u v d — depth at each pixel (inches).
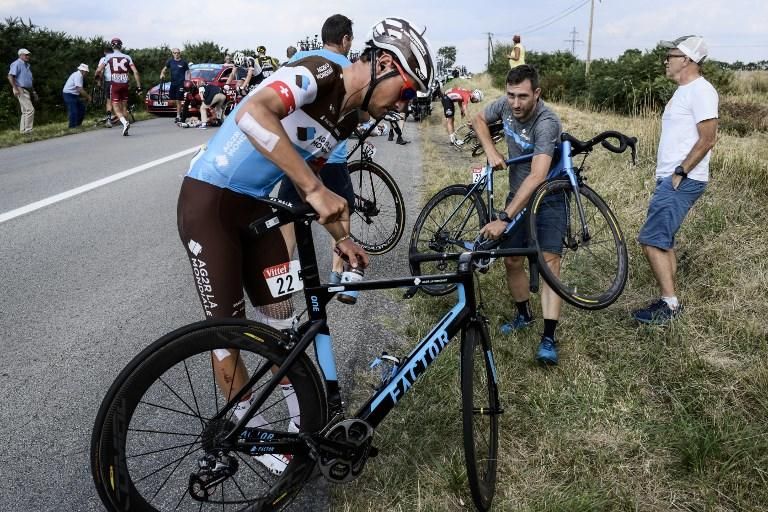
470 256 96.3
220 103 583.8
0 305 161.6
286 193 151.6
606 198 235.0
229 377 89.4
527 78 136.3
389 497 97.5
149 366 75.7
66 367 132.6
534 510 95.7
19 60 523.2
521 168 152.2
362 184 197.6
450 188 179.2
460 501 97.8
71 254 202.1
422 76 86.7
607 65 691.4
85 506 94.0
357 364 137.9
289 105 78.8
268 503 86.5
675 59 152.2
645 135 320.2
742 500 98.7
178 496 96.9
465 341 95.4
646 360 138.9
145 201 270.4
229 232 91.0
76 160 372.5
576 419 119.3
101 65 543.8
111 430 74.2
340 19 160.9
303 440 86.5
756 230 184.5
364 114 90.9
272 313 100.0
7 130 627.5
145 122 636.7
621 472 105.8
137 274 186.7
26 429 111.3
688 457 107.1
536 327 154.3
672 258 155.1
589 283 161.0
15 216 242.8
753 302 152.1
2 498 94.6
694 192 148.7
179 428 112.3
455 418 117.0
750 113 484.4
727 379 127.6
